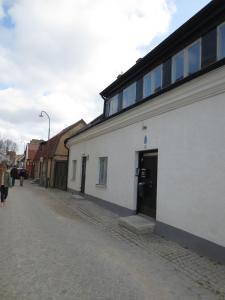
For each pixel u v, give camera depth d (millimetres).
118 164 12109
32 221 9953
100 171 14836
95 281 4996
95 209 13219
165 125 8641
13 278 4906
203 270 5750
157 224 8695
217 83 6445
